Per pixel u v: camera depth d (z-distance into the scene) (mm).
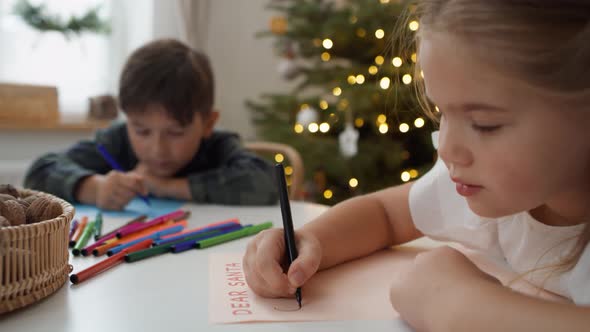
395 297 396
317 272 529
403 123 1820
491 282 357
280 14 2949
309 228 561
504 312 311
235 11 2842
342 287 479
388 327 385
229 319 396
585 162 327
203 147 1273
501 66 296
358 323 392
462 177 350
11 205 439
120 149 1260
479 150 332
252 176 1042
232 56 2854
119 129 1289
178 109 1078
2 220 409
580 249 415
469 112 325
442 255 403
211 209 941
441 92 329
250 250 491
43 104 1929
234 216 866
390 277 512
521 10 295
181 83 1093
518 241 514
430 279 376
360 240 586
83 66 2205
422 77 358
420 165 2322
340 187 2285
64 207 478
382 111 2104
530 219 476
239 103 2904
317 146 2100
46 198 493
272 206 999
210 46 2768
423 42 342
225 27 2816
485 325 312
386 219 633
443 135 349
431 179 604
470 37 303
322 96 2479
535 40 292
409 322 381
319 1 2322
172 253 597
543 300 320
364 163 2104
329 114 2232
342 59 2326
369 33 2168
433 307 351
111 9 2283
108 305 423
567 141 312
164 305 425
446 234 596
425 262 400
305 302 437
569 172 326
